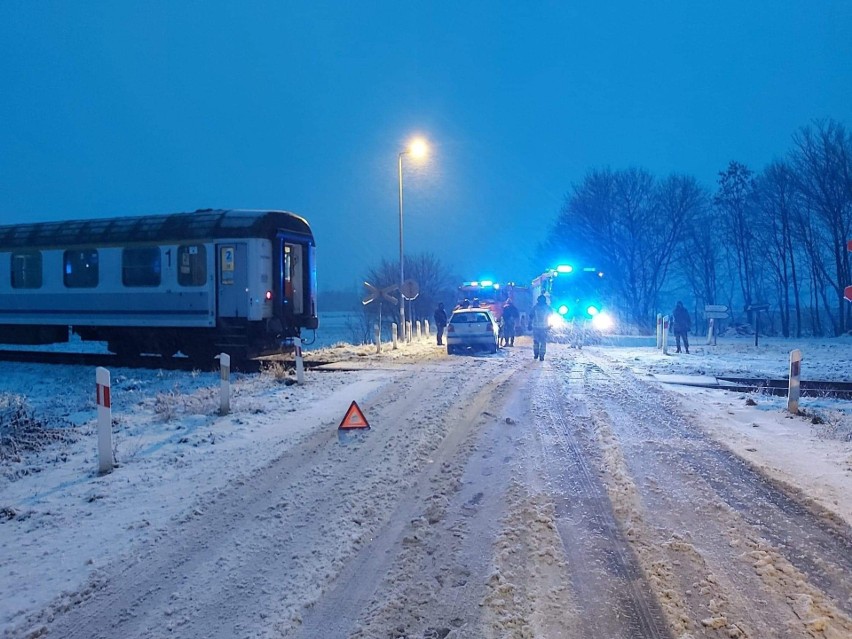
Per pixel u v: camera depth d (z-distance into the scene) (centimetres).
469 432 916
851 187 4028
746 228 4806
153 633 424
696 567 497
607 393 1248
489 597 454
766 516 600
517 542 542
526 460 772
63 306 1912
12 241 1992
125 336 1884
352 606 450
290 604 454
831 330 4522
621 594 457
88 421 1092
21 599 470
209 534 577
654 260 4888
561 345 2781
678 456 795
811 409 1131
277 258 1731
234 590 477
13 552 552
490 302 3412
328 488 688
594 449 825
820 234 4353
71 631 429
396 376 1479
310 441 878
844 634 406
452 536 561
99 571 510
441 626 422
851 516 591
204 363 1839
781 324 4962
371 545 547
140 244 1792
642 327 4069
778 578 480
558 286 2939
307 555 529
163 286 1766
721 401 1189
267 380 1427
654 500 641
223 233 1697
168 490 696
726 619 423
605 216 4844
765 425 981
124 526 598
